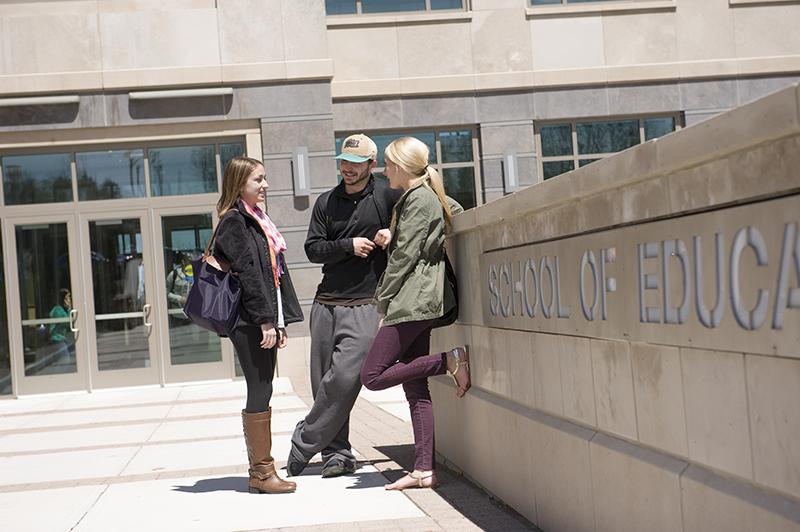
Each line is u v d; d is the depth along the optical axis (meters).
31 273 13.96
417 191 5.28
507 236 4.82
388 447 7.17
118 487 6.27
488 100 15.04
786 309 2.42
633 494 3.41
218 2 14.12
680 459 3.11
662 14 15.34
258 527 4.75
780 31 15.47
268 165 14.16
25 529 5.12
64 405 12.54
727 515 2.73
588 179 3.65
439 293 5.35
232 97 14.10
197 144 14.20
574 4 15.29
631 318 3.39
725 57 15.39
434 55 15.00
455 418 6.02
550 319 4.25
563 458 4.13
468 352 5.61
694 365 2.94
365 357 5.94
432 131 15.07
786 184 2.40
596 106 15.16
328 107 14.25
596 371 3.76
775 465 2.51
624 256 3.43
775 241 2.46
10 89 13.76
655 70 15.20
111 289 14.04
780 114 2.34
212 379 14.09
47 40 13.89
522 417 4.66
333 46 14.85
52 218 13.98
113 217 14.05
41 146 13.87
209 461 7.19
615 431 3.62
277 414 9.95
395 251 5.27
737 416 2.70
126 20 14.01
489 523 4.61
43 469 7.34
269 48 14.19
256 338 5.59
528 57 15.12
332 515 4.93
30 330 13.95
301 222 14.15
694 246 2.90
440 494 5.34
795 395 2.40
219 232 5.49
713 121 2.68
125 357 14.02
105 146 14.06
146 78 13.95
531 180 15.08
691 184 2.90
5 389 13.91
